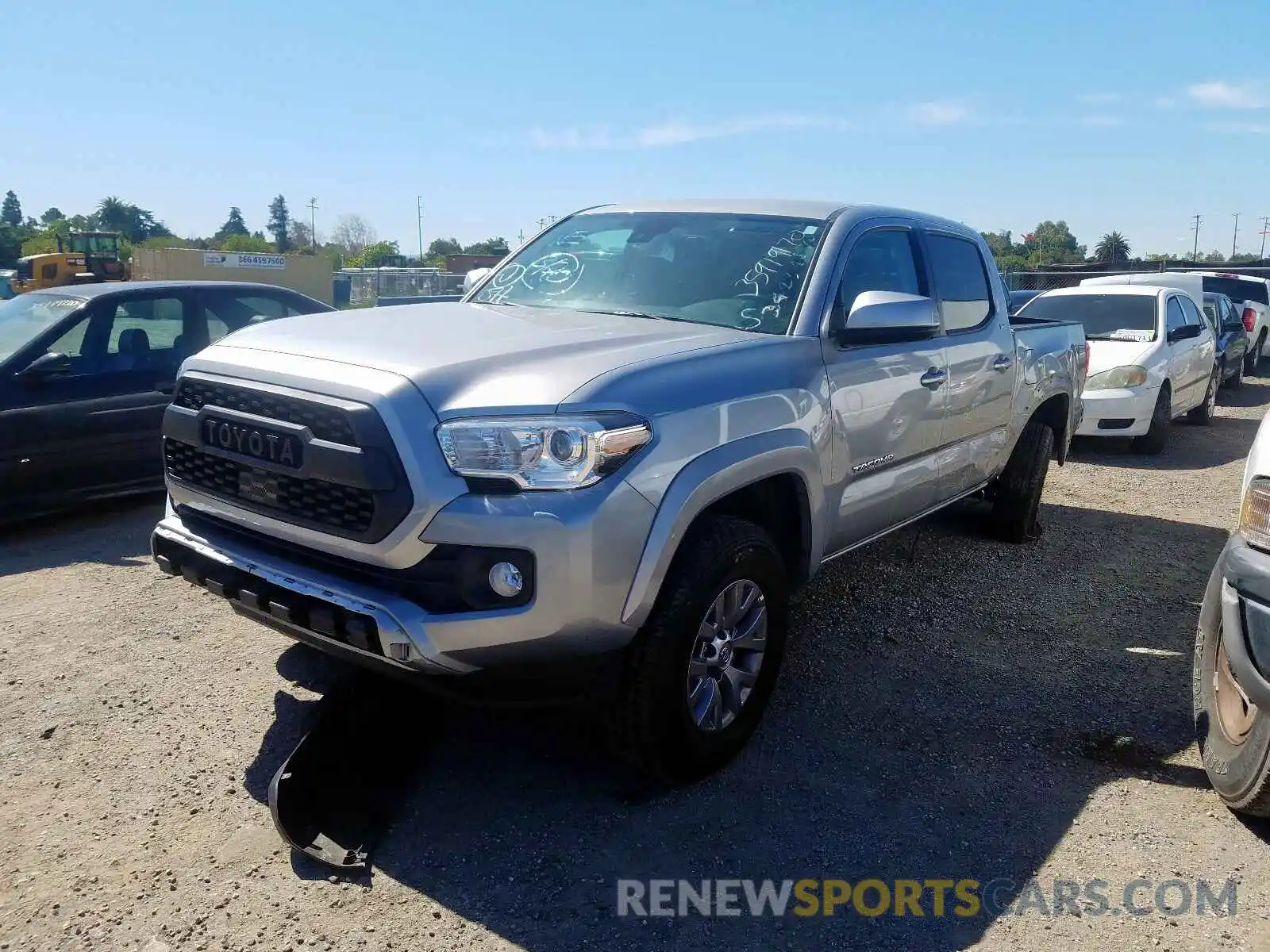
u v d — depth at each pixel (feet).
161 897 9.18
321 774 10.72
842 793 11.14
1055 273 96.48
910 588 18.07
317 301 26.66
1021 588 18.25
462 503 9.25
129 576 18.10
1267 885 9.62
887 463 14.21
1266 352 66.64
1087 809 10.91
